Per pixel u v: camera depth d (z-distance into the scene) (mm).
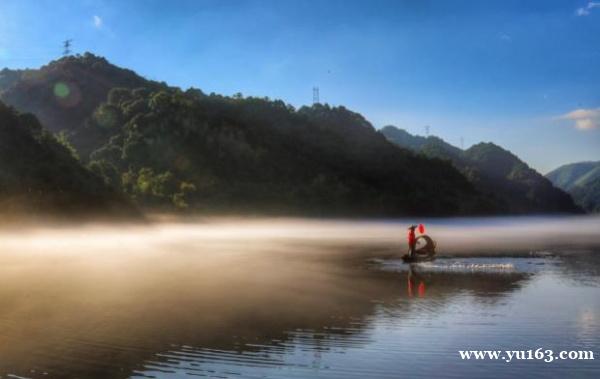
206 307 16844
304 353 11852
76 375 10609
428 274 24812
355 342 12664
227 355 11742
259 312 16047
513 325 14102
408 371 10648
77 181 71500
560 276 23719
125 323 14680
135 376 10484
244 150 141625
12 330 13938
